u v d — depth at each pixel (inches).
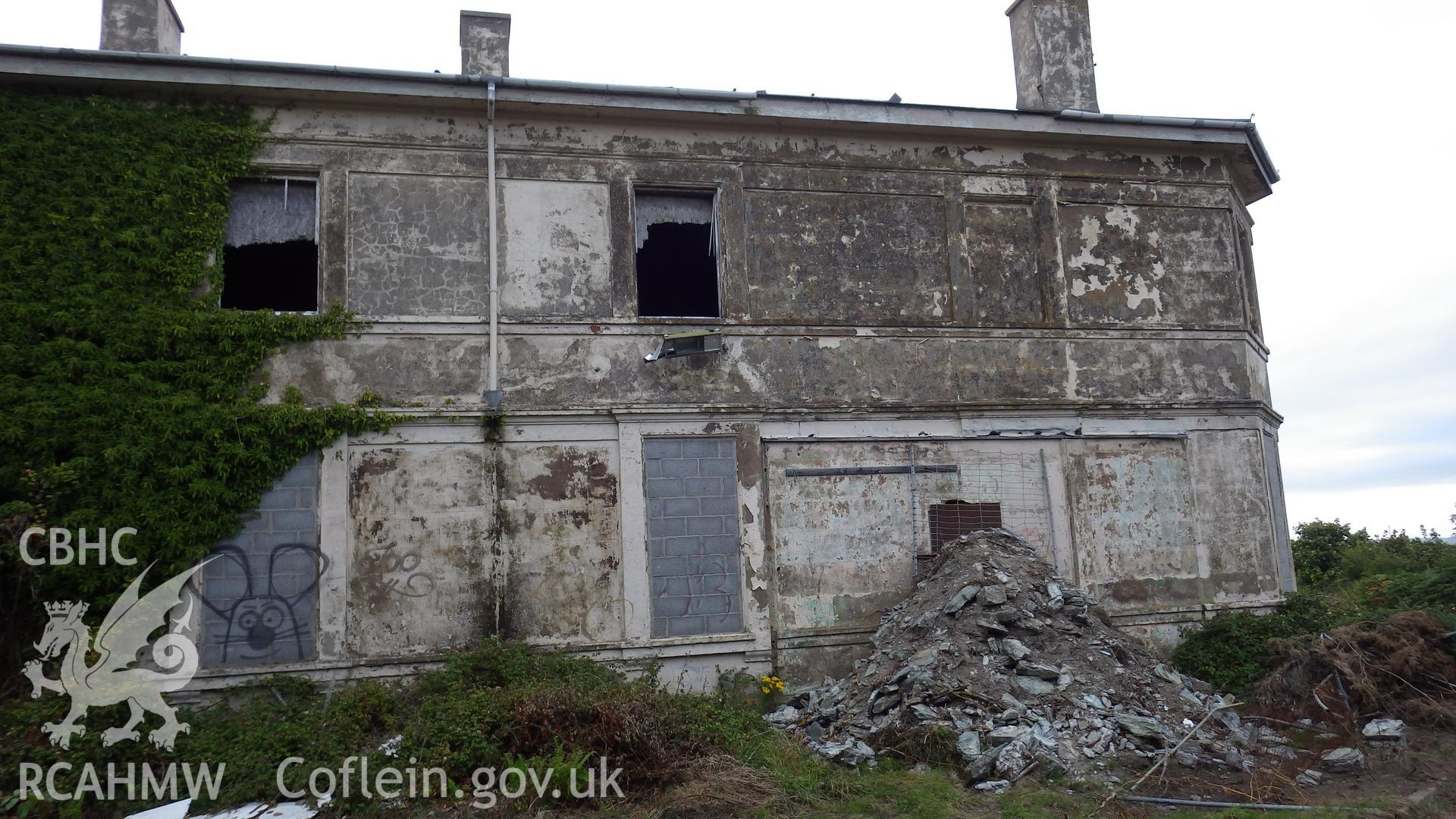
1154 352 518.3
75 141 408.2
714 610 445.1
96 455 386.6
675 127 477.7
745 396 464.1
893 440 478.9
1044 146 522.0
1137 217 529.7
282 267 483.8
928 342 489.7
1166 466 509.0
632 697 347.9
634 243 467.2
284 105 436.5
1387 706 395.9
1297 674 421.4
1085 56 555.5
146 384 399.2
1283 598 510.9
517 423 437.7
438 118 453.4
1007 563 433.7
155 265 408.2
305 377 422.3
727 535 451.8
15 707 336.8
